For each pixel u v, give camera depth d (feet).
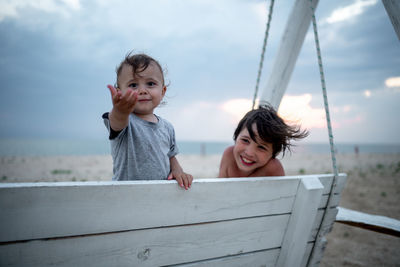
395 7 5.64
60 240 2.87
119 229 3.15
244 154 6.10
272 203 4.38
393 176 33.24
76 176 34.22
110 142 4.94
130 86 4.99
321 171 45.80
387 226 6.25
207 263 3.96
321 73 5.66
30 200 2.65
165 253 3.56
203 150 135.13
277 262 4.85
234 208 4.00
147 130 4.97
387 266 10.12
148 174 4.86
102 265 3.13
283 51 9.20
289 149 6.60
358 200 20.68
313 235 5.30
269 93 9.42
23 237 2.67
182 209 3.55
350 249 11.73
